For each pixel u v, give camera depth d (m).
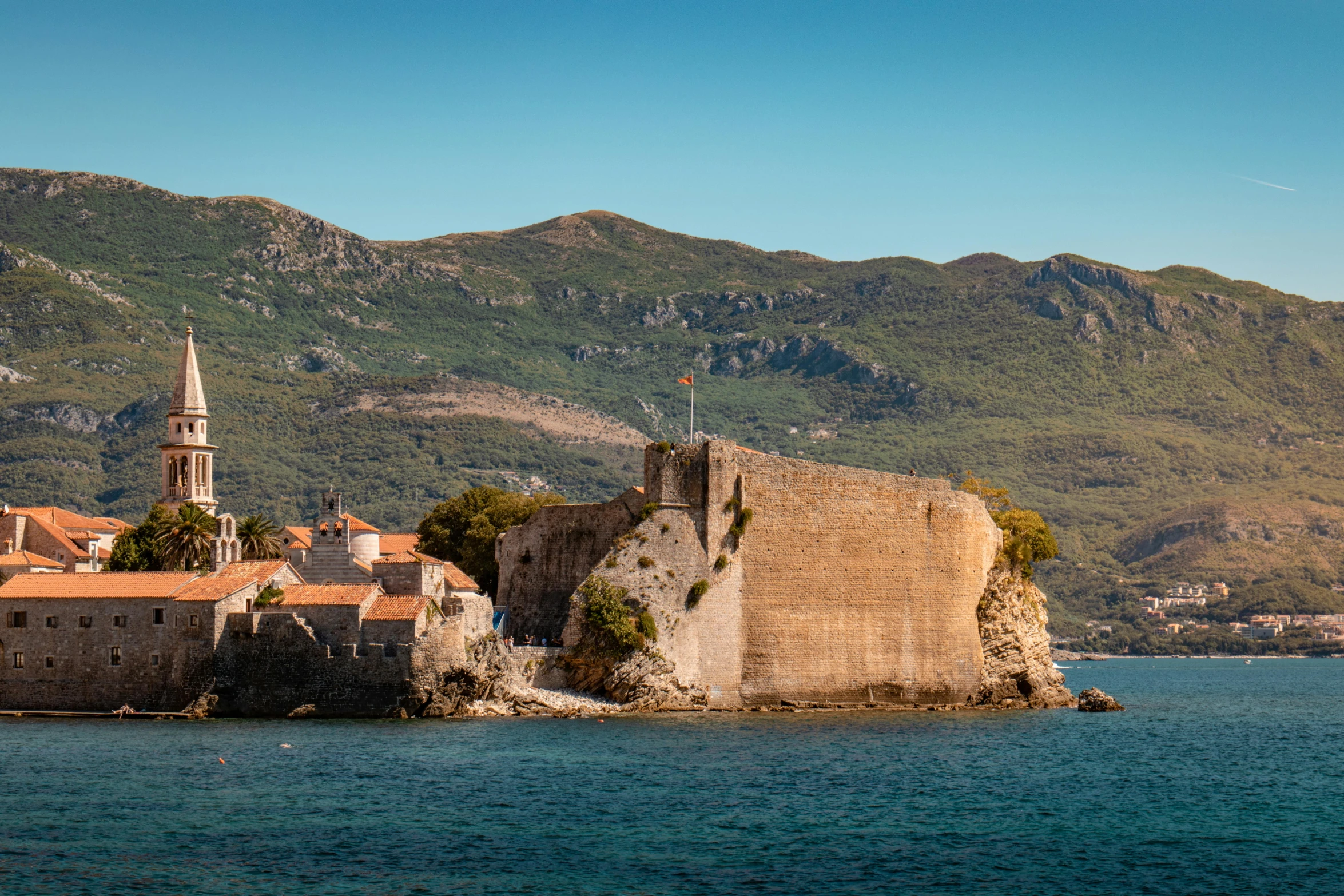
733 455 170.38
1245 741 165.12
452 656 152.38
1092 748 148.50
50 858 89.38
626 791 112.50
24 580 156.75
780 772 123.62
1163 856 94.69
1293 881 88.38
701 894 83.00
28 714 151.75
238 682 150.12
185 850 91.31
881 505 176.25
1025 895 84.38
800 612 171.25
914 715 170.00
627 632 164.00
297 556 178.38
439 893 82.56
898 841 97.31
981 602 186.50
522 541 188.00
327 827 98.00
